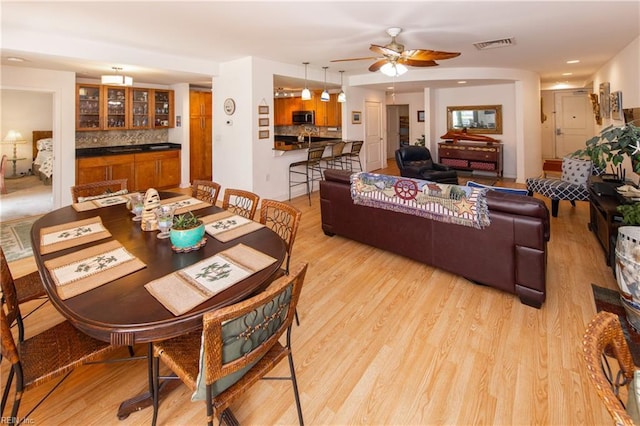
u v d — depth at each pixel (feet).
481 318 7.87
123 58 14.06
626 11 10.46
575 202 18.53
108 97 19.17
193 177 23.40
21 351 4.57
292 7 9.71
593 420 5.12
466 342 7.03
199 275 4.85
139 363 6.47
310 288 9.44
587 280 9.59
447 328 7.52
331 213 12.91
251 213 8.07
